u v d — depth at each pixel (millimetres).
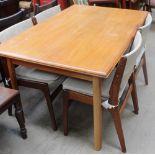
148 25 1964
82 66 1519
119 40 1822
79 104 2383
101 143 1890
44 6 2635
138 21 2166
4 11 3223
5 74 2100
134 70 1984
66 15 2418
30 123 2184
